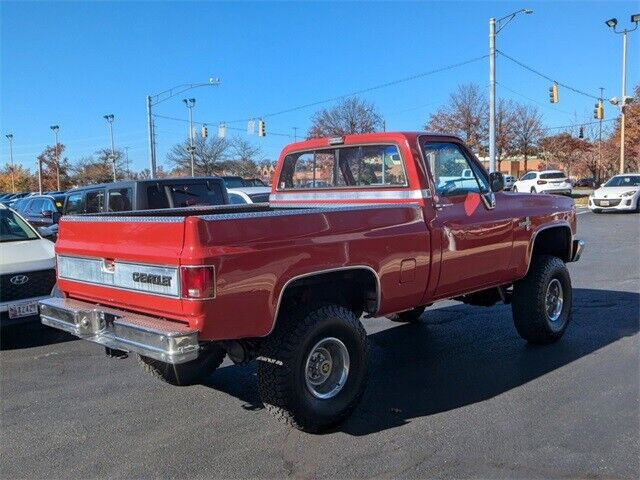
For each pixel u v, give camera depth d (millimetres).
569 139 58562
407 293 4895
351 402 4422
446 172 5441
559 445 4031
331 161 5949
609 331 6891
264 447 4160
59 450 4207
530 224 6137
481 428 4355
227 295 3738
